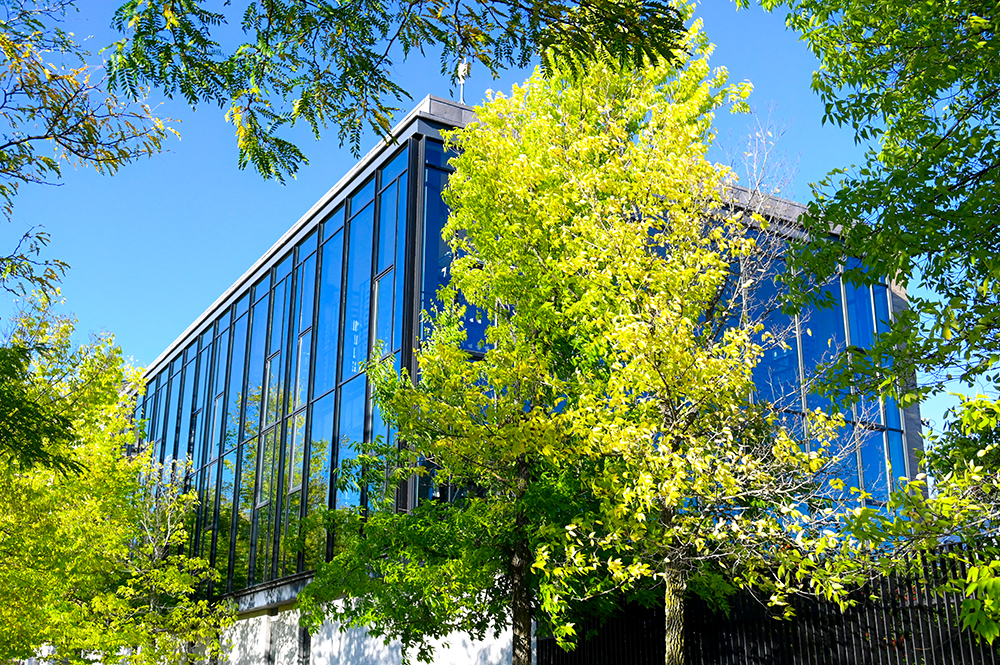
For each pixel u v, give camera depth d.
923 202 7.96
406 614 14.05
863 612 10.95
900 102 9.11
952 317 7.91
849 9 9.40
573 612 13.28
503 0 6.11
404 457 14.05
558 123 13.27
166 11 6.11
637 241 10.96
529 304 12.84
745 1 10.51
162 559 26.72
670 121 11.97
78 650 22.72
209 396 32.53
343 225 24.59
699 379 10.29
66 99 8.84
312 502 23.50
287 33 6.33
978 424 7.38
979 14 8.22
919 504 7.65
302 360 25.80
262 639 25.72
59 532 17.52
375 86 6.71
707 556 10.60
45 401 14.96
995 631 6.39
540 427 11.57
